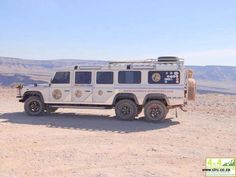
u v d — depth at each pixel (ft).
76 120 45.83
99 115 50.83
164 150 29.45
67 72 48.03
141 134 36.58
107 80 46.47
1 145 30.25
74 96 47.70
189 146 31.14
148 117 44.55
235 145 31.78
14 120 45.16
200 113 52.65
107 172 22.88
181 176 22.45
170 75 44.19
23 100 49.98
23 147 29.68
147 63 45.11
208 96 77.15
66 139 33.35
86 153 27.94
